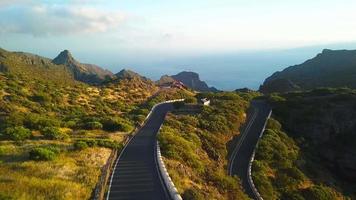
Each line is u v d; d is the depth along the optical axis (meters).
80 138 40.66
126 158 32.66
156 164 30.22
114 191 22.88
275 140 57.16
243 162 47.84
